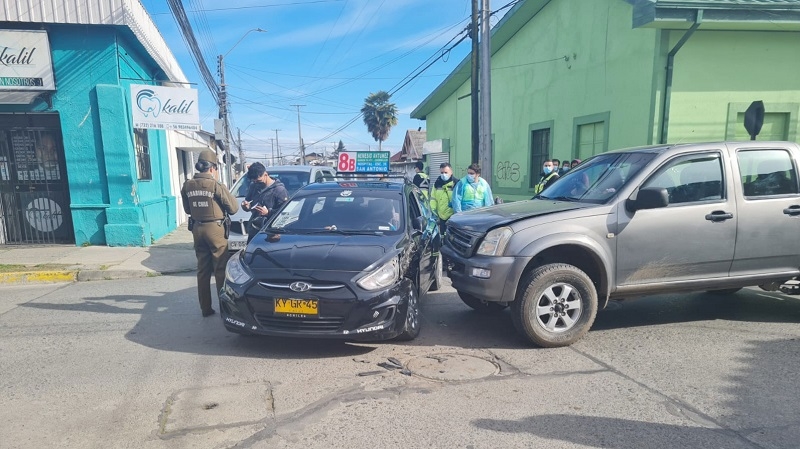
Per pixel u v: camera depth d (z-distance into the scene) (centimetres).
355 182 646
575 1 1195
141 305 627
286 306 427
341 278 434
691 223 480
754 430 323
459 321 560
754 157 511
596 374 409
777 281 520
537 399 365
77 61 953
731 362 432
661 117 937
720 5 837
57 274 773
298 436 317
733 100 950
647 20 849
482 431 322
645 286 483
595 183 528
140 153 1111
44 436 318
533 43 1416
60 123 968
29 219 998
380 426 329
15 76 916
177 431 323
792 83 959
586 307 467
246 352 461
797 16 859
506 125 1612
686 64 933
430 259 620
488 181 1202
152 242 1088
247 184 1019
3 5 897
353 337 430
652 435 317
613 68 1062
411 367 425
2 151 970
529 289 454
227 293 454
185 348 472
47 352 463
